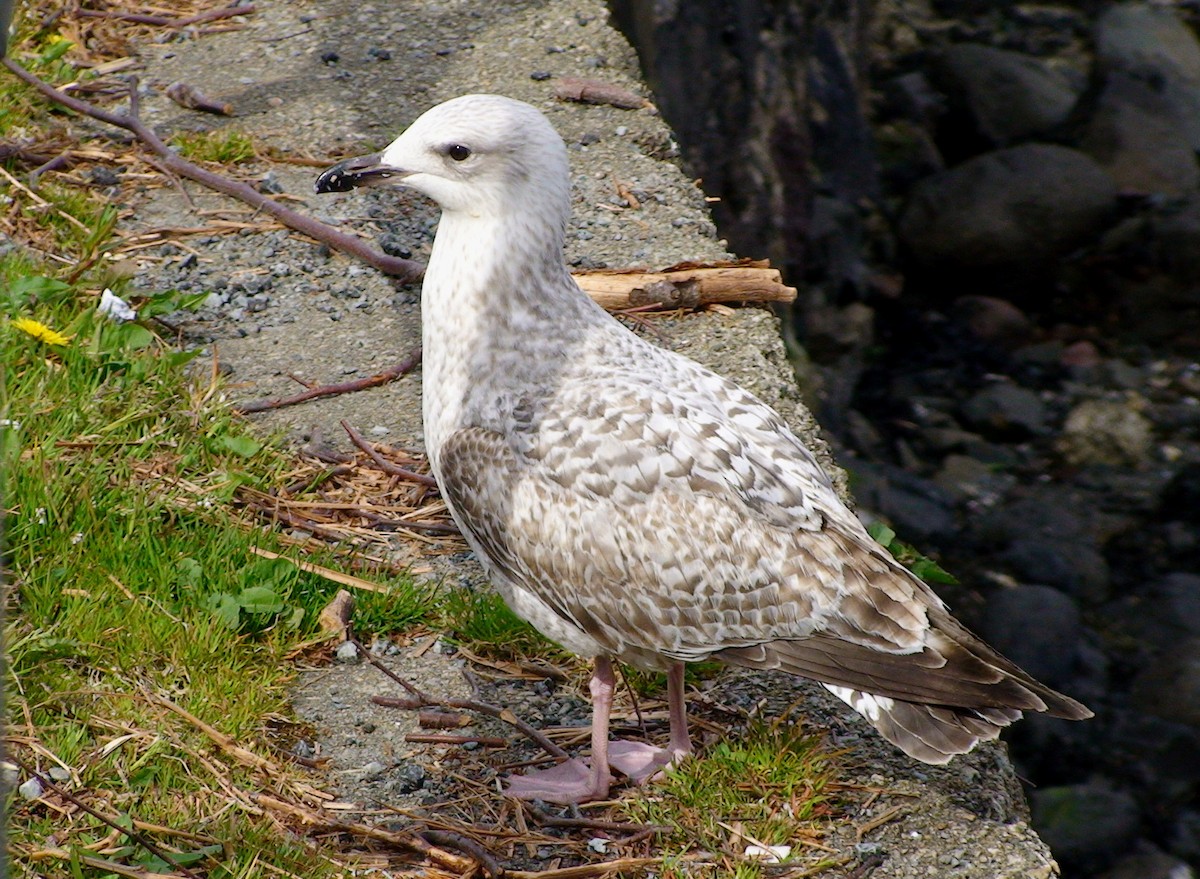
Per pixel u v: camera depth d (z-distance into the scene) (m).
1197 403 19.83
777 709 8.67
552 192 8.12
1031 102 23.69
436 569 9.61
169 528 9.45
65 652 8.31
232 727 8.09
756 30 18.30
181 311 11.78
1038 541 17.30
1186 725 14.84
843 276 20.89
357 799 7.88
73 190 12.80
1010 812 8.04
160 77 14.89
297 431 10.70
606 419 7.72
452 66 15.41
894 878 7.53
